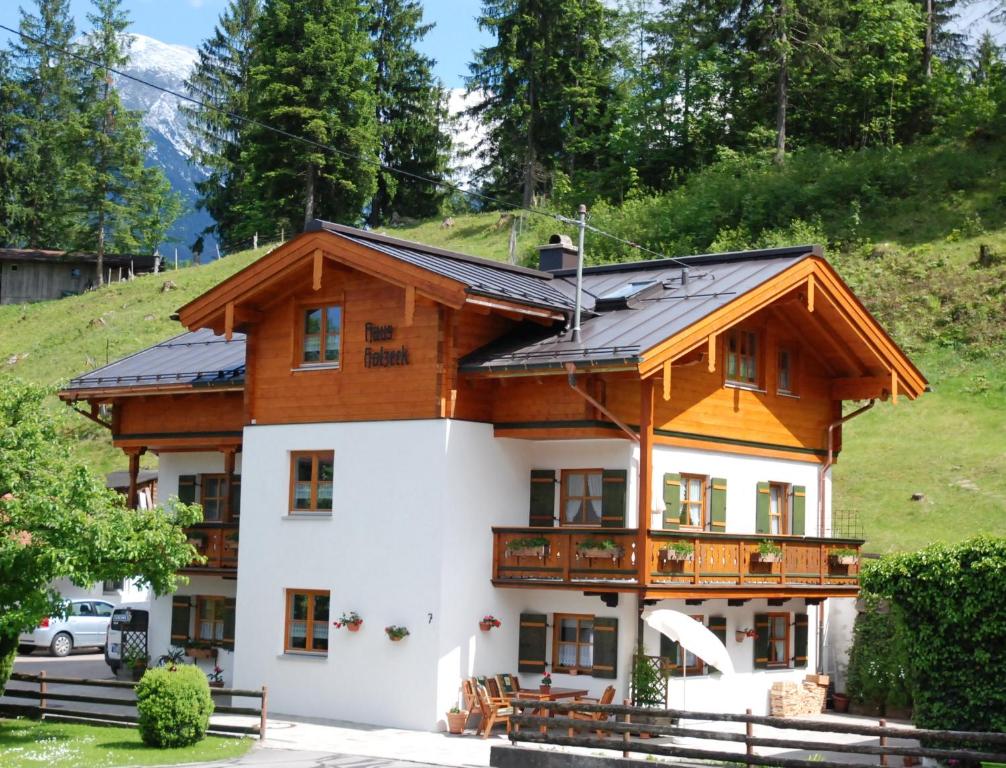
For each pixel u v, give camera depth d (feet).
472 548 82.43
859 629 96.22
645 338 77.30
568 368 77.10
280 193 261.44
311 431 88.17
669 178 248.11
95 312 230.48
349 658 84.23
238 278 88.79
